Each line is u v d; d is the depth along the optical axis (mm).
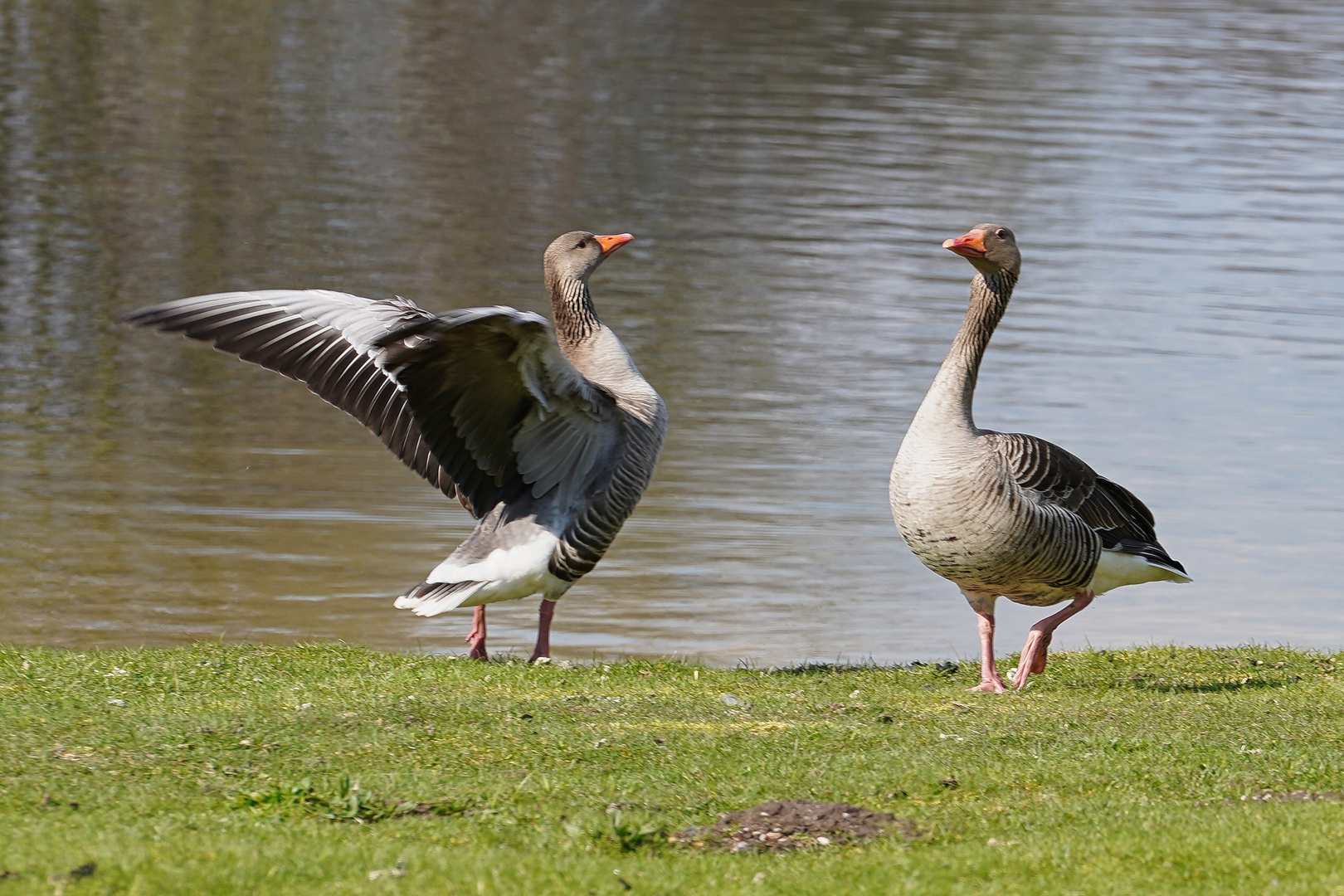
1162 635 16875
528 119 43594
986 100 49156
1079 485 11242
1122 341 27906
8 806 7570
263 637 15195
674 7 63938
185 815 7523
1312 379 26266
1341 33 66250
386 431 11797
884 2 67750
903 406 24094
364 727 9320
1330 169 42375
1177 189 39500
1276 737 9727
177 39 51281
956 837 7586
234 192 34250
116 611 15609
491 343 10820
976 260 11164
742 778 8562
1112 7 70312
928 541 11133
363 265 29312
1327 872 6809
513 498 12227
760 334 27391
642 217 34500
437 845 7199
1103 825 7668
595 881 6617
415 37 54688
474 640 12609
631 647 15586
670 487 20453
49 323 25641
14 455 20219
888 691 11445
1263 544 19531
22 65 45312
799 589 17500
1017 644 16391
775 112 46000
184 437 21453
